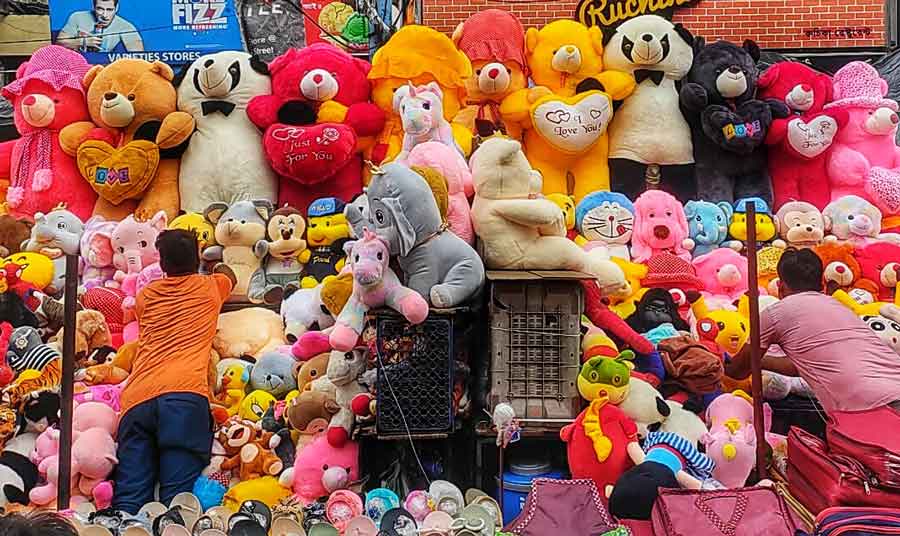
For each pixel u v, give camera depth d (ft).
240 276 16.02
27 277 15.62
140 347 13.67
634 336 13.79
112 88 17.46
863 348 12.19
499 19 17.88
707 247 16.57
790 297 12.90
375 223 12.81
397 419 12.37
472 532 11.16
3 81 26.32
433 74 17.11
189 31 25.73
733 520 10.66
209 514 11.67
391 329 12.48
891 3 21.13
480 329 13.57
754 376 12.25
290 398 13.60
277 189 17.58
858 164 17.35
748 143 17.04
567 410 12.85
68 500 11.50
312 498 12.75
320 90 17.16
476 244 14.23
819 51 20.66
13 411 13.23
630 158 17.62
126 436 12.96
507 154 14.03
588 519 11.26
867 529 10.49
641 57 17.47
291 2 26.37
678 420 13.03
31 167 17.74
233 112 17.52
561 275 13.00
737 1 20.51
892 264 15.57
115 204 17.40
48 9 26.37
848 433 11.58
